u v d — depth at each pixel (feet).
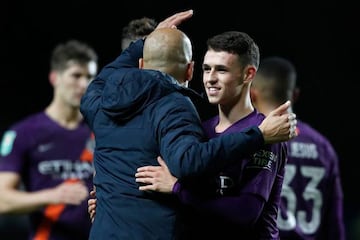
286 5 140.05
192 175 41.27
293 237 59.21
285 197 59.36
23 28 141.28
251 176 44.52
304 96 137.69
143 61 46.34
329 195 61.36
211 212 43.73
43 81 141.28
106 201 45.14
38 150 72.02
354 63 140.26
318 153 60.70
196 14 134.82
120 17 139.23
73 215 70.49
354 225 114.32
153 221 43.91
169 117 42.60
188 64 46.01
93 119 46.73
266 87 59.62
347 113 137.18
